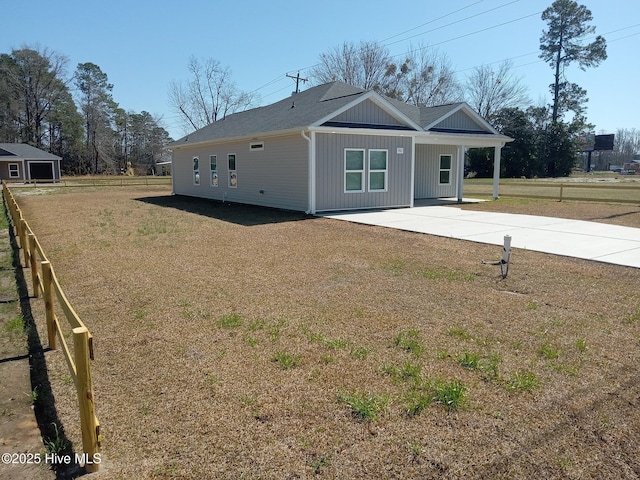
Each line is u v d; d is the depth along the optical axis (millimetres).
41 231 11633
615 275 6633
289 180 15102
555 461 2566
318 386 3428
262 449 2693
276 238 10055
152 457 2643
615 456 2605
